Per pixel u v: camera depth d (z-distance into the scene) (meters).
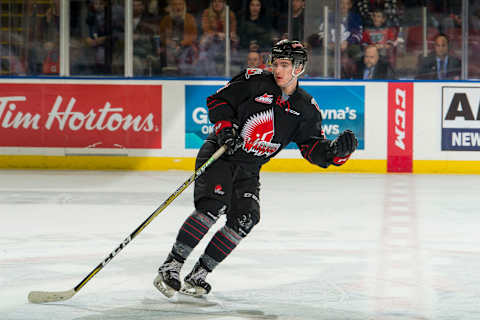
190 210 19.84
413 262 13.17
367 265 12.82
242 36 33.19
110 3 32.56
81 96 32.31
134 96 32.34
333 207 21.05
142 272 11.97
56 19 32.56
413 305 9.96
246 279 11.57
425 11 33.03
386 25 32.97
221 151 9.80
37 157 32.44
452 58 33.25
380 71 33.19
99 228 16.75
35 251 13.86
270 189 25.58
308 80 32.62
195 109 32.44
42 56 32.72
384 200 22.80
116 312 9.41
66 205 20.73
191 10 32.91
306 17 32.97
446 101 32.50
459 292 10.80
